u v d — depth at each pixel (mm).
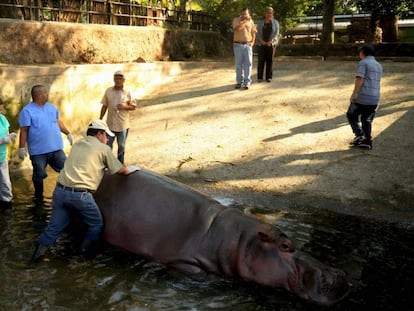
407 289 4551
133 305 4227
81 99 9812
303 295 4430
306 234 5711
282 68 13188
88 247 5328
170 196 5352
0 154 6152
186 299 4383
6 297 4238
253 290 4594
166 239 5121
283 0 18922
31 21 10047
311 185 7242
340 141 8523
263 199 6859
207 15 17625
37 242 5328
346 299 4375
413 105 9523
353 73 12008
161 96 11602
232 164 8148
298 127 9273
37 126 6535
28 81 8531
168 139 9297
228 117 10016
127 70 11227
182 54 15328
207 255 4930
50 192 7035
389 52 16375
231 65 13789
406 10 17984
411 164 7539
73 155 5125
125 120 7969
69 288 4461
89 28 11500
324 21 18250
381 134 8633
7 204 6340
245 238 4883
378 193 6867
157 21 14789
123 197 5508
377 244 5484
